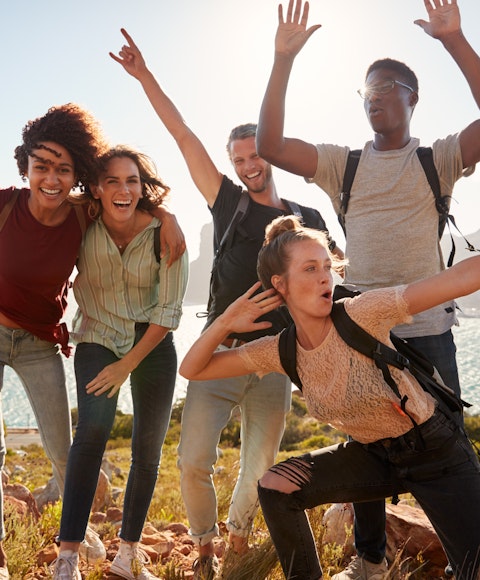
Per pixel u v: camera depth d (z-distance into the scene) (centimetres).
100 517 566
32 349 373
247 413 398
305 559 292
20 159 358
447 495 279
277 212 407
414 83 380
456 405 292
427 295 268
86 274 372
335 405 288
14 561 376
